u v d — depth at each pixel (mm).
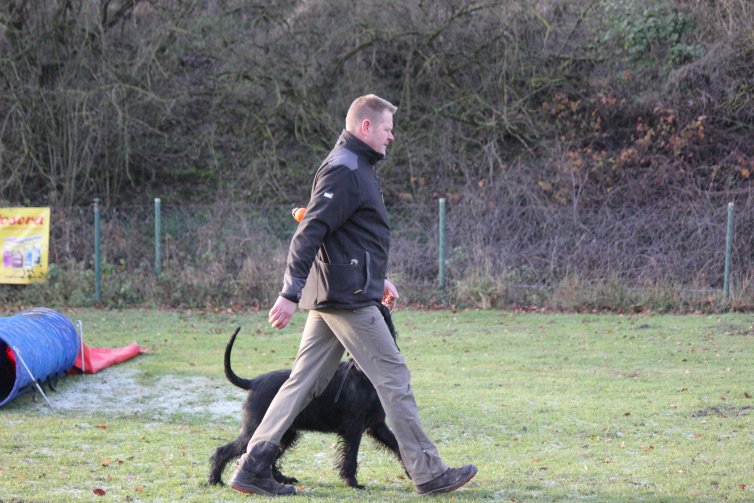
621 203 17953
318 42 20172
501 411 7996
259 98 20094
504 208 16688
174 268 16281
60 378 9461
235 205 17891
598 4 21297
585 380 9430
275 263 16016
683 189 17828
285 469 6160
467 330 13109
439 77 20688
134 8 18891
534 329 13055
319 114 19906
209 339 12469
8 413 7957
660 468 6035
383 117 5094
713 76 19625
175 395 8781
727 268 14328
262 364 10516
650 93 20062
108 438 7035
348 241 5035
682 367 10148
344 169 4977
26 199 18062
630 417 7715
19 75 18047
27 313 9438
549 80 20078
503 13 20188
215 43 19734
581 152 19156
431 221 16984
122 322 13969
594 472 5957
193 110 20875
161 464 6180
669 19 20750
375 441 5707
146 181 20531
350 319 5039
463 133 20281
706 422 7492
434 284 15719
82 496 5309
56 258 16578
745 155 18484
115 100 18141
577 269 15445
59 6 18141
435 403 8328
